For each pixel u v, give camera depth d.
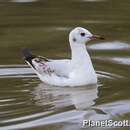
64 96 17.86
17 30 24.89
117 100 17.41
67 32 24.28
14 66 20.52
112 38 23.48
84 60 18.78
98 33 24.02
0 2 28.80
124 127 15.68
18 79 19.39
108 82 18.91
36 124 15.81
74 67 18.81
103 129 15.59
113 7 27.67
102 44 22.89
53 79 18.81
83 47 18.92
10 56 21.62
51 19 26.06
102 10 27.20
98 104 17.20
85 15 26.48
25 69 20.23
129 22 25.47
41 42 23.34
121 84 18.67
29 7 27.88
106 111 16.70
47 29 24.81
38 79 19.39
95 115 16.44
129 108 16.86
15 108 16.94
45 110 16.75
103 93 18.00
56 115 16.42
